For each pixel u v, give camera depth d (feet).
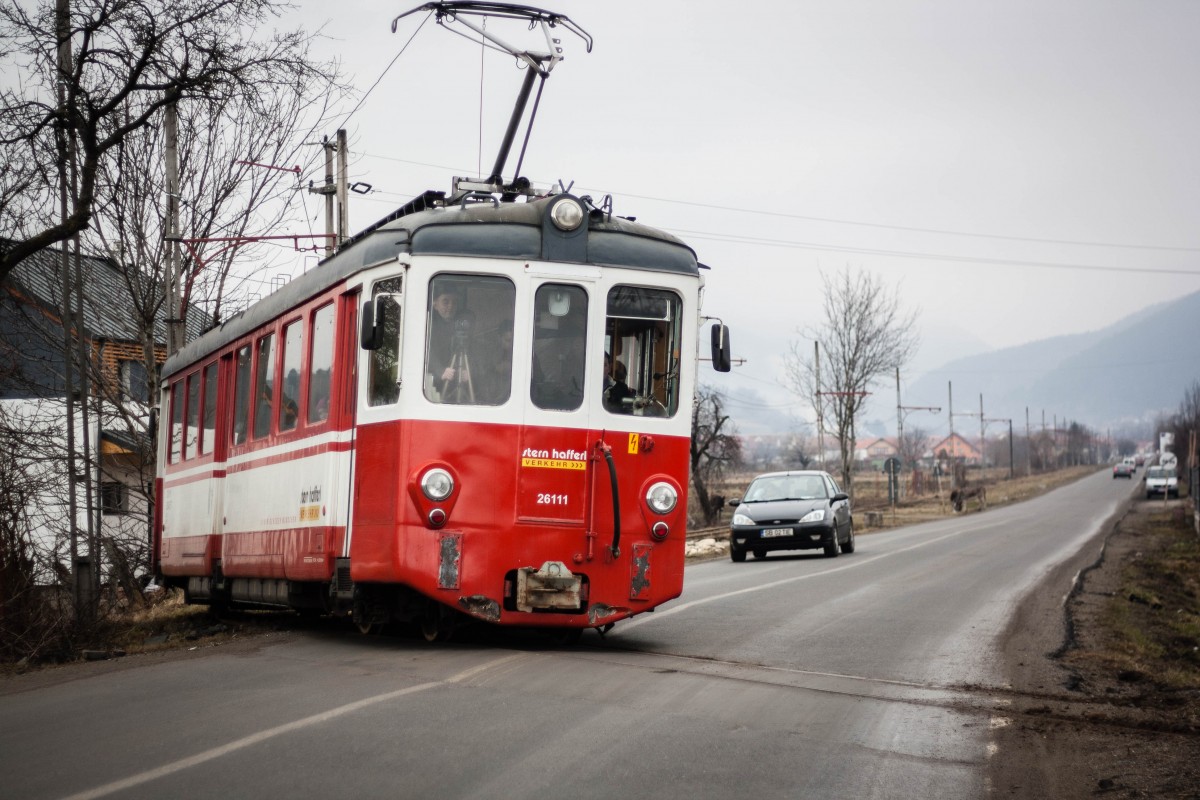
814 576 68.28
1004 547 101.04
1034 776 21.33
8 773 21.21
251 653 37.04
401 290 34.50
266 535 44.42
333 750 21.90
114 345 92.22
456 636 38.99
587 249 34.91
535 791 19.29
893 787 20.25
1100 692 30.04
